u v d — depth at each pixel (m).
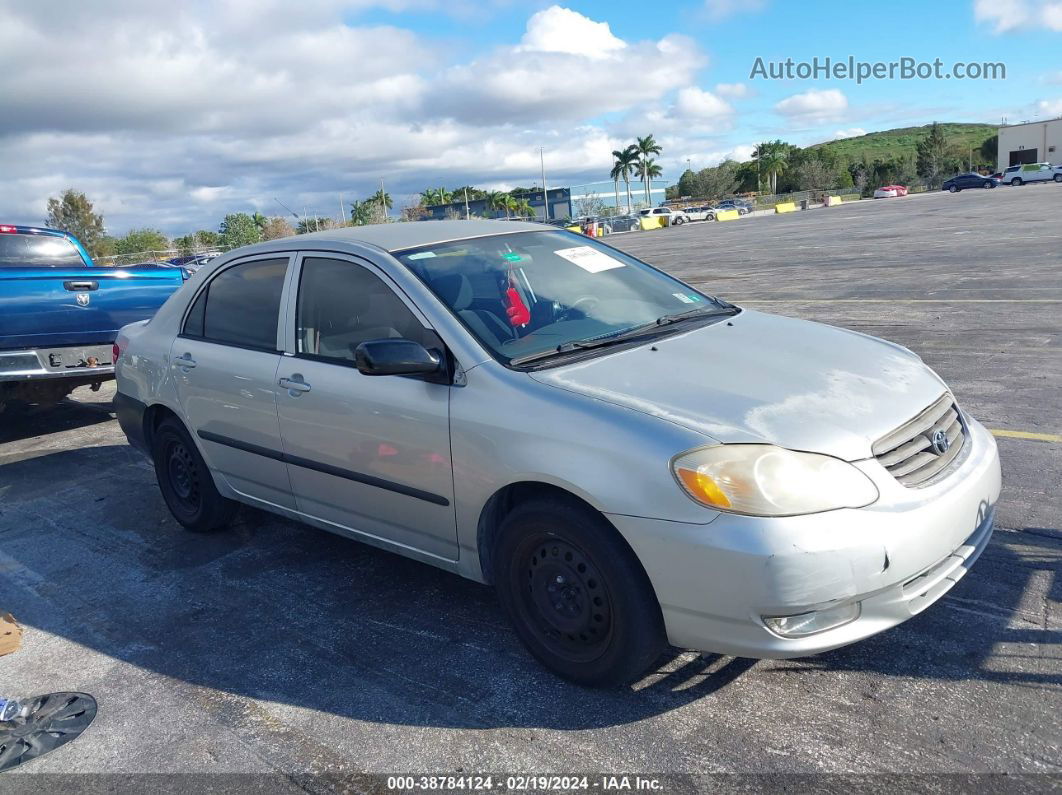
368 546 4.54
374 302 3.57
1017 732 2.55
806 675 2.95
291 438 3.85
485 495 3.06
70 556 4.76
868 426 2.73
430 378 3.21
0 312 6.58
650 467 2.61
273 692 3.18
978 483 2.90
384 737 2.84
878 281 13.41
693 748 2.63
